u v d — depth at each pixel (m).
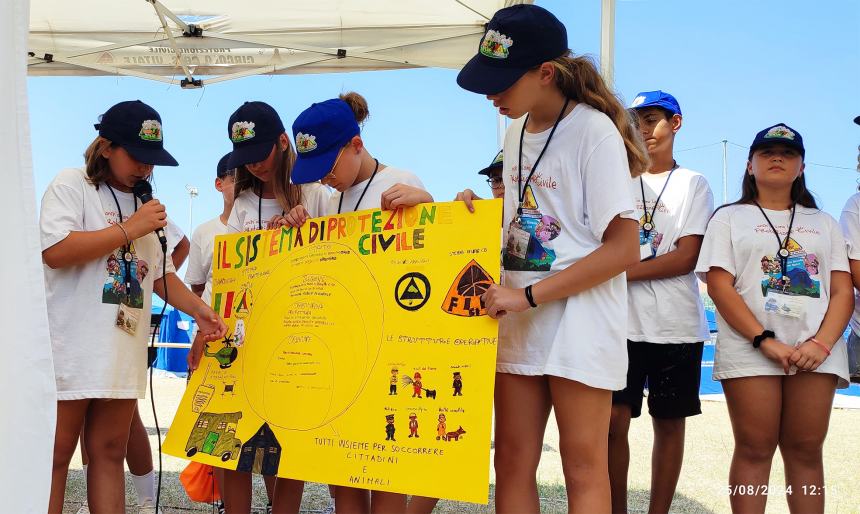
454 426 1.99
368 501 2.44
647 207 3.18
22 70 1.62
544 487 4.01
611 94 2.12
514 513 2.11
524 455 2.13
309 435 2.21
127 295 2.54
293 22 5.07
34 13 4.88
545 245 2.06
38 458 1.57
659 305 3.06
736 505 2.62
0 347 1.55
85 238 2.38
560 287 1.95
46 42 5.06
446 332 2.07
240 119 2.83
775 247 2.70
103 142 2.55
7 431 1.54
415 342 2.11
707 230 2.85
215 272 2.67
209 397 2.50
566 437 2.04
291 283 2.44
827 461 4.52
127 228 2.46
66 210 2.42
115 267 2.51
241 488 2.52
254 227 2.97
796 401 2.60
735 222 2.78
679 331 3.04
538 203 2.10
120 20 5.02
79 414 2.43
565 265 2.02
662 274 3.04
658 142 3.23
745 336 2.65
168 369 8.66
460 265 2.11
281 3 4.81
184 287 2.80
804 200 2.79
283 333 2.39
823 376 2.59
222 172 3.74
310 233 2.46
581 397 2.00
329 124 2.37
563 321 2.01
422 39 4.99
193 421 2.49
